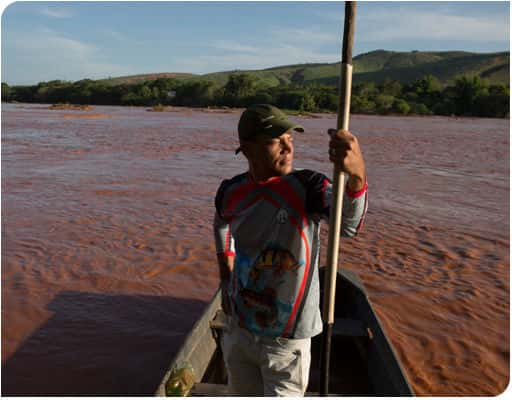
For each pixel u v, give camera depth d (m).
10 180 12.35
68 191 11.20
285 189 2.16
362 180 1.97
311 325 2.23
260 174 2.22
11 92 126.75
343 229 2.09
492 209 10.51
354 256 7.23
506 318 5.39
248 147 2.18
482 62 190.62
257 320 2.24
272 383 2.28
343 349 4.30
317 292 2.27
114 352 4.47
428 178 14.45
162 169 14.81
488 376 4.27
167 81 117.69
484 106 87.12
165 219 8.95
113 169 14.55
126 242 7.56
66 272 6.33
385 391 3.34
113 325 4.98
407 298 5.84
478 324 5.24
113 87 119.00
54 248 7.20
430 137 31.86
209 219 9.05
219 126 37.03
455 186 13.24
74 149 19.38
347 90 2.00
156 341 4.68
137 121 41.47
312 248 2.20
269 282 2.20
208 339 3.92
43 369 4.18
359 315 4.44
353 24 2.00
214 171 14.72
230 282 2.42
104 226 8.38
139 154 18.30
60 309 5.31
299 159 18.06
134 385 3.98
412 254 7.41
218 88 111.12
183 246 7.43
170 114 60.44
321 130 36.47
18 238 7.61
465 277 6.56
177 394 3.05
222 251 2.61
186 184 12.46
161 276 6.29
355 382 3.81
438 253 7.49
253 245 2.23
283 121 2.13
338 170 2.00
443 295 5.95
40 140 22.75
